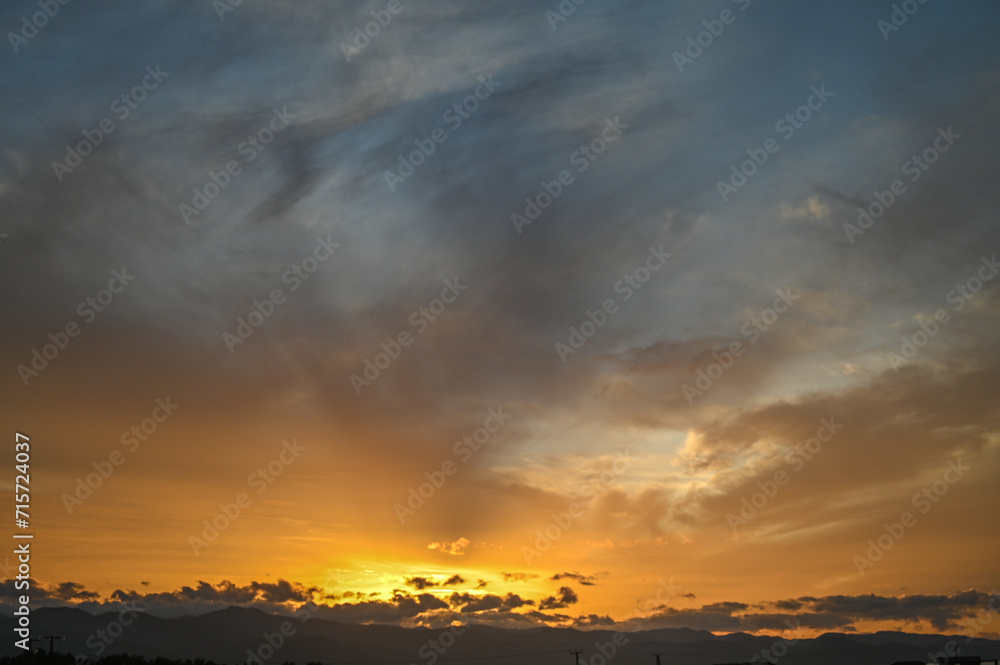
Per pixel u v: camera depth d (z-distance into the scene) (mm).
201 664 82875
